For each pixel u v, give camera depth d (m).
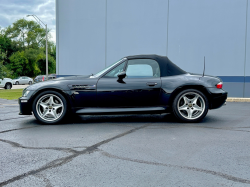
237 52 8.77
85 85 4.48
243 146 3.06
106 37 9.88
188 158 2.62
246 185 1.99
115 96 4.49
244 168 2.34
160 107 4.57
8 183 2.05
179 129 4.04
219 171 2.28
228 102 8.32
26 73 57.62
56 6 10.27
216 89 4.59
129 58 4.72
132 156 2.69
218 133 3.74
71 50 10.23
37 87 4.48
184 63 9.19
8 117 5.52
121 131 3.91
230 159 2.59
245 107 7.04
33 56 55.16
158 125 4.39
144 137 3.52
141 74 4.63
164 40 9.34
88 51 10.08
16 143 3.25
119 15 9.71
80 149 2.96
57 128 4.19
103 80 4.54
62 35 10.27
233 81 8.82
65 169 2.34
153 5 9.38
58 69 10.36
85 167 2.39
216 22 8.88
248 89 8.73
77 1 10.08
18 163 2.50
